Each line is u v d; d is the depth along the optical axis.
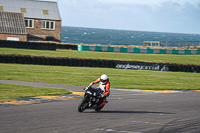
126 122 22.55
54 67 76.25
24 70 64.50
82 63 83.62
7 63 78.56
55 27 173.00
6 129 18.53
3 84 42.91
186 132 19.77
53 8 179.50
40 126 19.83
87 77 58.06
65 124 20.84
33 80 50.44
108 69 80.44
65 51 117.12
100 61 84.94
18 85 42.72
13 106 27.75
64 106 29.09
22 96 33.53
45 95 35.84
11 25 147.50
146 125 21.64
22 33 145.88
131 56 112.25
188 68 90.25
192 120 24.34
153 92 44.59
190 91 48.25
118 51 130.88
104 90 26.27
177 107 31.52
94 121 22.44
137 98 37.50
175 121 23.66
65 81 51.22
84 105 25.84
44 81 50.03
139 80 58.69
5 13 152.88
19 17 154.50
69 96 36.34
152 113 27.25
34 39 163.12
